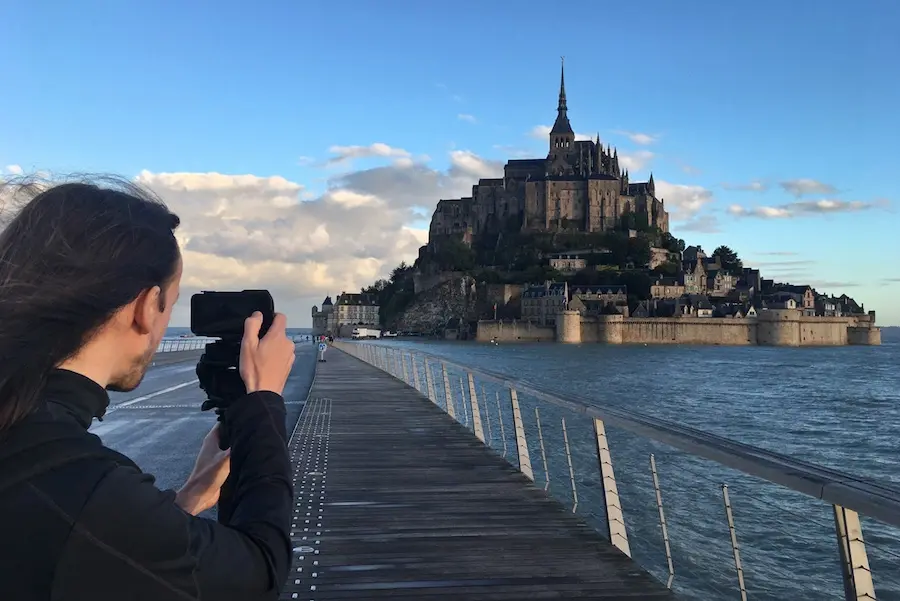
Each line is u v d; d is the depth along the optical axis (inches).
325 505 319.0
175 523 54.1
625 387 2869.1
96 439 56.3
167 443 553.0
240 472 66.5
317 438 514.0
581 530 278.4
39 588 49.1
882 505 108.3
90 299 55.1
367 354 1747.0
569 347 6683.1
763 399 2496.3
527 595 211.0
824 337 7514.8
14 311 53.1
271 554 59.7
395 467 407.2
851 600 125.8
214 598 54.6
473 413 530.0
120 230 59.3
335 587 217.9
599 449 261.7
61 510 49.6
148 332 62.1
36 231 56.4
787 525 527.5
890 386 3073.3
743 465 148.9
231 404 72.4
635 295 7411.4
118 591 50.7
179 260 66.4
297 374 1379.2
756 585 413.4
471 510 309.7
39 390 52.9
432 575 227.9
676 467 730.8
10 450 50.6
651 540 480.4
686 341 7076.8
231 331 73.7
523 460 389.7
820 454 1414.9
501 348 6471.5
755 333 7199.8
